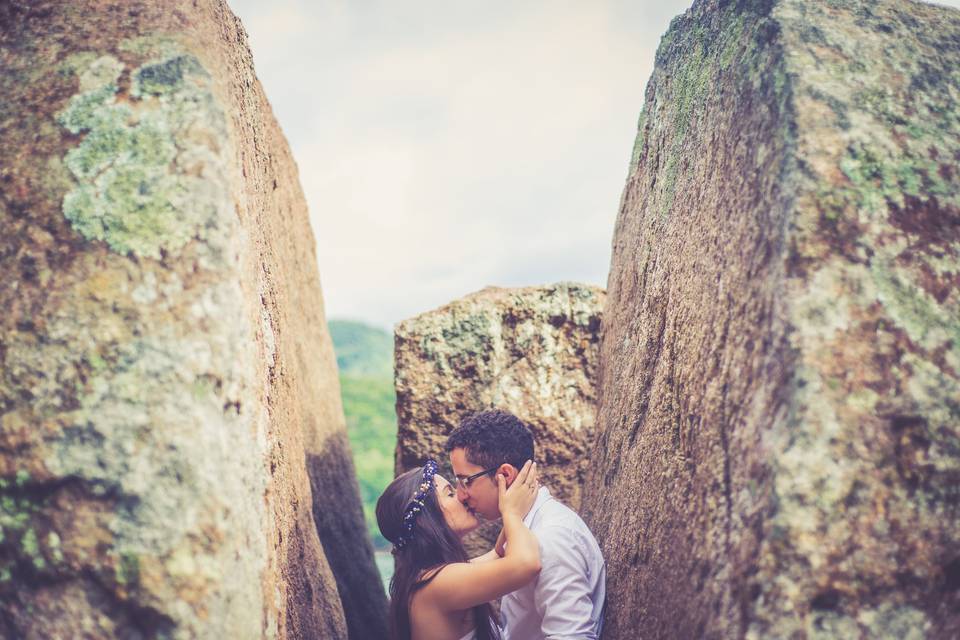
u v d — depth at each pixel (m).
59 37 2.00
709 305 2.09
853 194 1.75
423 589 2.63
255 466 1.97
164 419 1.70
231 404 1.82
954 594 1.55
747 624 1.57
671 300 2.45
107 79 1.93
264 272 2.52
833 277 1.68
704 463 1.96
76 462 1.66
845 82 1.87
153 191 1.83
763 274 1.80
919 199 1.77
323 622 2.76
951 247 1.75
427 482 2.80
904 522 1.57
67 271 1.77
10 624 1.63
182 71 1.94
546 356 3.95
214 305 1.81
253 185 2.48
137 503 1.66
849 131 1.81
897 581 1.54
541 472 3.89
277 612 2.02
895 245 1.72
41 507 1.66
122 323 1.74
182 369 1.74
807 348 1.64
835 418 1.60
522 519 2.65
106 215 1.81
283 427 2.58
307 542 2.81
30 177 1.83
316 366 4.92
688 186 2.45
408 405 3.92
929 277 1.71
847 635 1.52
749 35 2.13
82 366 1.71
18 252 1.78
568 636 2.47
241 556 1.77
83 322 1.73
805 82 1.86
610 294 3.70
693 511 1.97
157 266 1.79
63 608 1.62
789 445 1.59
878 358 1.64
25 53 1.98
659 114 3.01
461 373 3.92
